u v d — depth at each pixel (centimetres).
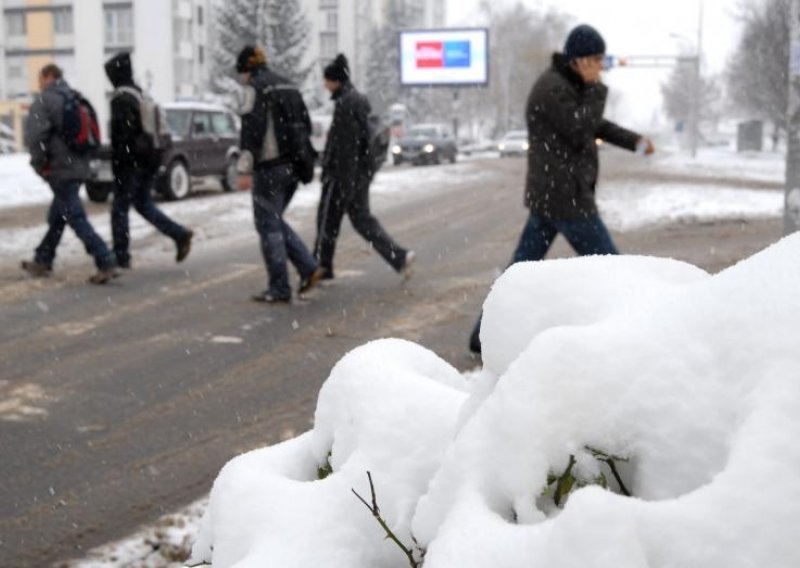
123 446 482
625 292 165
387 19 8244
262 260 1118
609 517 123
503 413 150
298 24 5756
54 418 530
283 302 842
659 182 2422
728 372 138
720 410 136
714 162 4169
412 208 1792
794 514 121
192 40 6644
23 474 445
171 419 526
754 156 5162
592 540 123
